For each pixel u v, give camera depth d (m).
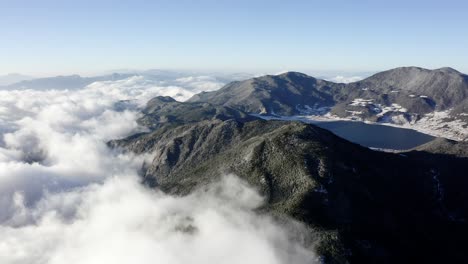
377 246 181.62
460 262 198.62
